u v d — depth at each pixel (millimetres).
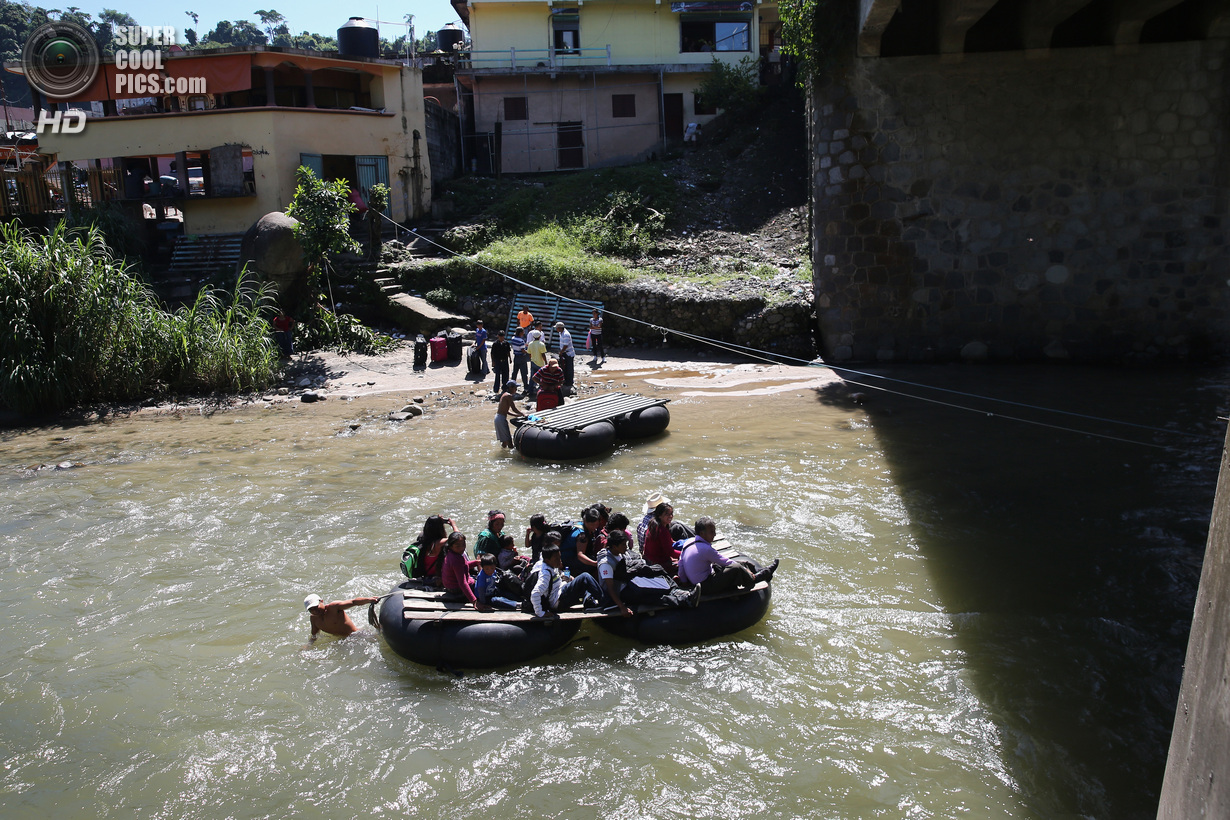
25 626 7730
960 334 17625
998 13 16391
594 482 11203
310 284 20641
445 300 21562
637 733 6020
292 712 6402
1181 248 16609
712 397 15688
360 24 27125
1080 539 8719
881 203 17406
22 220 23422
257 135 23422
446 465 12227
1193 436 11930
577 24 30656
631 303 20250
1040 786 5285
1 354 15734
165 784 5621
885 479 10805
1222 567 3221
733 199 26141
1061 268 17062
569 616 7047
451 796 5445
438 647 6848
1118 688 6215
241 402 16594
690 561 7340
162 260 24250
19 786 5637
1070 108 16531
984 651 6785
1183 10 16000
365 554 9055
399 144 26281
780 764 5621
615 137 30828
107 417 15766
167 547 9438
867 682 6484
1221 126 16141
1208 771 3096
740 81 29438
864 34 16078
